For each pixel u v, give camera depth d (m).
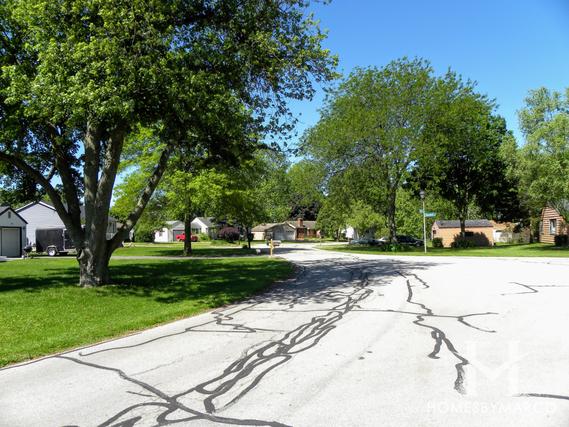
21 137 13.66
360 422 4.05
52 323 8.87
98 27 10.53
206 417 4.29
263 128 14.32
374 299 11.00
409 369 5.47
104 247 13.51
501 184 41.44
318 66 13.17
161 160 13.99
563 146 29.30
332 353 6.31
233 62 12.18
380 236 61.53
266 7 12.70
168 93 10.57
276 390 4.93
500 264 19.80
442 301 10.27
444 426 3.91
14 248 34.97
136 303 10.95
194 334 7.87
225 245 60.41
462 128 35.34
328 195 38.88
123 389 5.14
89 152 13.31
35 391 5.16
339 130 34.38
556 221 41.84
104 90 9.93
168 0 11.20
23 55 13.06
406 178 36.53
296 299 11.54
